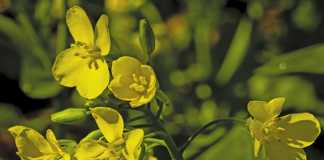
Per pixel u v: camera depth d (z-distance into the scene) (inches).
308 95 10.5
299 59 10.2
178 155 6.3
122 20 10.8
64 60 6.1
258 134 5.9
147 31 6.1
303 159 6.0
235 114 10.3
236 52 10.7
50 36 10.3
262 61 10.8
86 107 6.1
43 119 10.3
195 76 10.8
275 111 5.9
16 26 10.3
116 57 6.2
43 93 10.1
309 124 6.0
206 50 10.9
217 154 9.4
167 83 10.7
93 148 5.8
